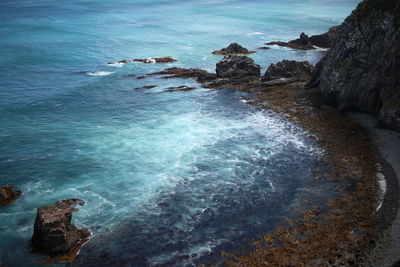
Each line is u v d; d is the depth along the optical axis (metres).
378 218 30.84
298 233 29.58
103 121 52.62
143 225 31.45
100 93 64.38
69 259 27.66
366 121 49.72
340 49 57.62
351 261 26.34
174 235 30.17
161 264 27.22
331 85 54.94
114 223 31.66
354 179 36.81
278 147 44.16
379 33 52.66
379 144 43.38
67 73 76.25
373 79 51.06
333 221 30.75
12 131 49.12
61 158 42.25
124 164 41.06
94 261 27.56
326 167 39.38
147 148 44.56
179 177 38.53
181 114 54.66
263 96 60.34
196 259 27.53
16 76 73.56
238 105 57.31
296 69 69.00
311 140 45.47
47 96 62.69
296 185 36.50
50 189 36.38
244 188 36.44
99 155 43.03
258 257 27.27
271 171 39.22
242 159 41.78
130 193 35.91
